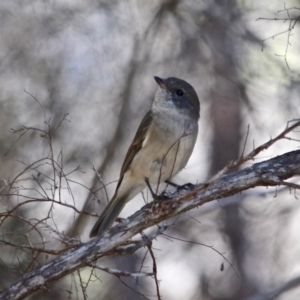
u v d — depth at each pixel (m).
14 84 13.97
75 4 14.26
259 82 14.22
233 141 16.55
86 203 11.84
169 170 10.12
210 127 16.72
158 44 14.70
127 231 8.30
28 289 8.08
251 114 14.13
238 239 16.28
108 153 14.10
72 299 13.09
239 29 14.35
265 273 16.22
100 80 14.35
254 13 14.42
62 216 13.05
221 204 12.84
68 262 8.15
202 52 14.67
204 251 15.96
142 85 14.62
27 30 14.20
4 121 13.65
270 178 7.97
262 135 14.13
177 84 10.34
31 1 14.15
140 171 10.19
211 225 16.19
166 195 8.88
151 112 10.34
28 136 13.55
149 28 14.43
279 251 16.31
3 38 14.18
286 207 15.71
